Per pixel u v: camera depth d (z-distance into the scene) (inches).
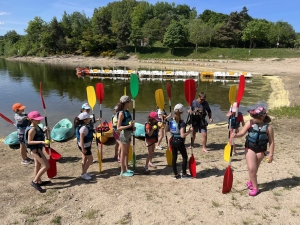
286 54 1787.6
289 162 220.1
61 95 755.4
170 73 1229.1
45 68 1823.3
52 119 482.0
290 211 147.0
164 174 212.1
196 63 1886.1
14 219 151.1
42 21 3346.5
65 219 150.0
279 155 240.5
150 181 197.6
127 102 192.2
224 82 1027.3
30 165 242.1
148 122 210.1
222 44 2443.4
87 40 2719.0
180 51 2341.3
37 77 1248.8
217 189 178.5
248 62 1774.1
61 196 176.1
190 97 221.6
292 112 448.8
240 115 249.3
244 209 151.6
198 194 171.9
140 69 1654.8
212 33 2310.5
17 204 167.3
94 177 208.1
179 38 2279.8
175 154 194.5
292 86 825.5
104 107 582.2
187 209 154.3
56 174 209.8
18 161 256.8
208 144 304.0
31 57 3036.4
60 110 555.5
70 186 191.6
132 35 2529.5
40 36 3213.6
